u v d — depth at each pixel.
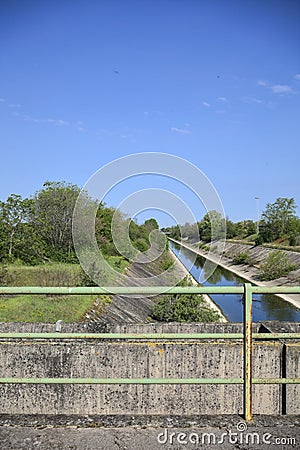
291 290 2.71
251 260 44.47
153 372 4.10
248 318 2.76
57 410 4.00
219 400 4.09
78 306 13.02
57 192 19.41
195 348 4.12
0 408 3.99
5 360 4.06
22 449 2.48
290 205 49.91
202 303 13.90
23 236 18.34
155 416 2.86
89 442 2.55
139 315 15.99
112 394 4.03
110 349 4.07
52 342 4.10
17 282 14.24
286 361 4.06
